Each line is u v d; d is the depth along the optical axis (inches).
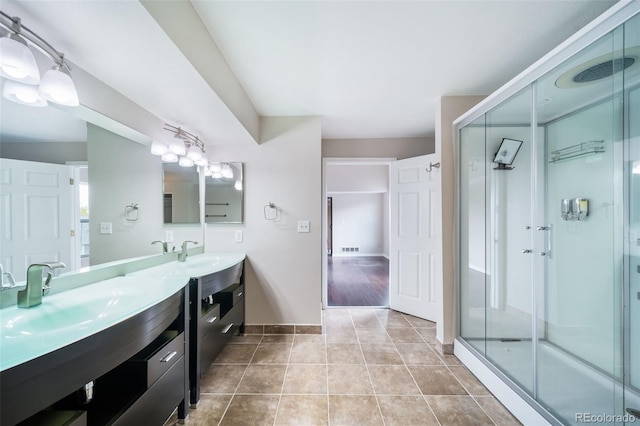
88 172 60.2
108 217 65.5
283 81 76.2
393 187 132.0
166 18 39.1
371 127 118.4
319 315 102.0
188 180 96.4
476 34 56.8
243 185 102.8
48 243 51.8
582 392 60.7
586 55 48.9
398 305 128.7
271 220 102.4
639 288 59.2
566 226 70.5
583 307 69.2
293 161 102.3
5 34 34.9
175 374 53.8
